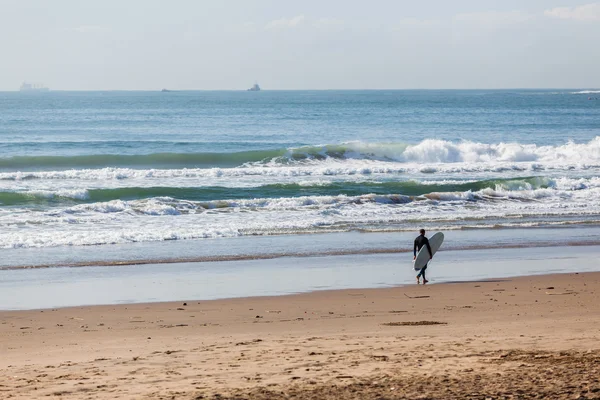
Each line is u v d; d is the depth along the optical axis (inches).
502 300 1486.2
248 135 6943.9
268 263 2026.3
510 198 3403.1
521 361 836.0
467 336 1055.0
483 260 2076.8
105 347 1056.8
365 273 1878.7
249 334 1141.7
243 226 2637.8
